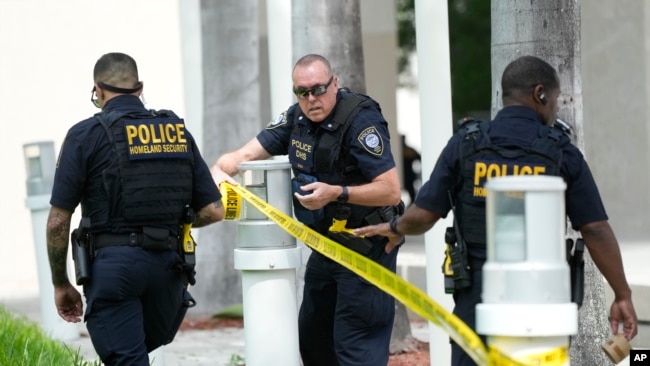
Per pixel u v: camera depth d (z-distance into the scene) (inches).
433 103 683.4
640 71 1327.5
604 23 1346.0
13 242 1451.8
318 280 590.9
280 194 574.2
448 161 461.4
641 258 1039.0
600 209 447.8
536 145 445.7
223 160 600.7
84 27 1459.2
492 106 636.7
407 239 1444.4
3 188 1445.6
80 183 522.3
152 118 535.5
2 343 791.1
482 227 451.2
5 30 1445.6
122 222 522.9
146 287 527.8
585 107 1357.0
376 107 569.3
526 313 376.8
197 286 1104.8
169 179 530.3
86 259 522.9
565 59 621.3
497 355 382.0
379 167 555.2
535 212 378.0
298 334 593.3
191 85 1064.8
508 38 622.5
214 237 1103.0
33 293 1316.4
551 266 378.6
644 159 1336.1
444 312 395.9
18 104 1448.1
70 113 1457.9
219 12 1090.1
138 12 1473.9
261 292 571.5
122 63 540.1
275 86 848.3
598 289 644.7
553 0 618.5
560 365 384.2
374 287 567.2
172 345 931.3
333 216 565.0
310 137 570.3
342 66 799.1
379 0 1627.7
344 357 573.9
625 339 450.3
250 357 576.7
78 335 981.8
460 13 2206.0
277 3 845.8
